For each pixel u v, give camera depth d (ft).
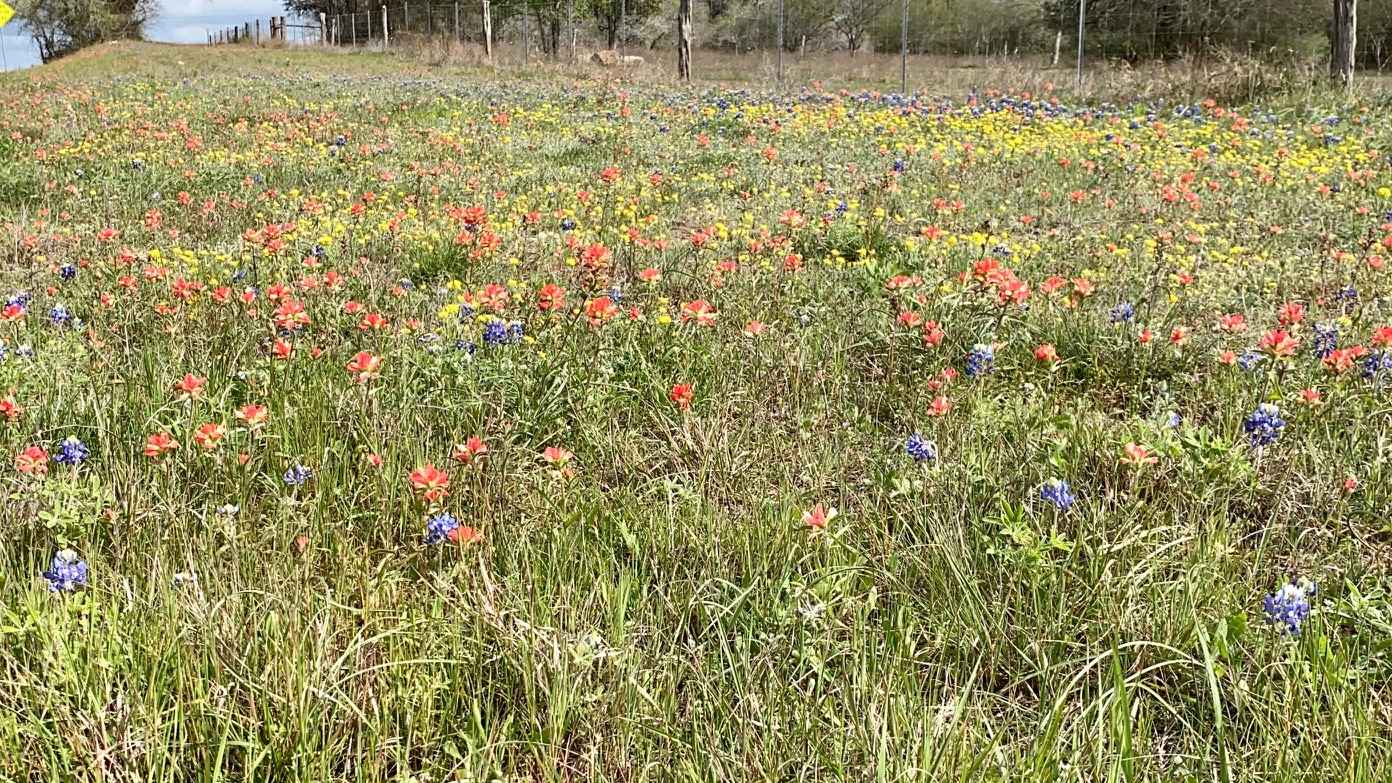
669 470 12.27
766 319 17.02
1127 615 8.63
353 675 7.55
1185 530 9.71
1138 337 15.06
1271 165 32.42
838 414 13.53
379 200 29.76
